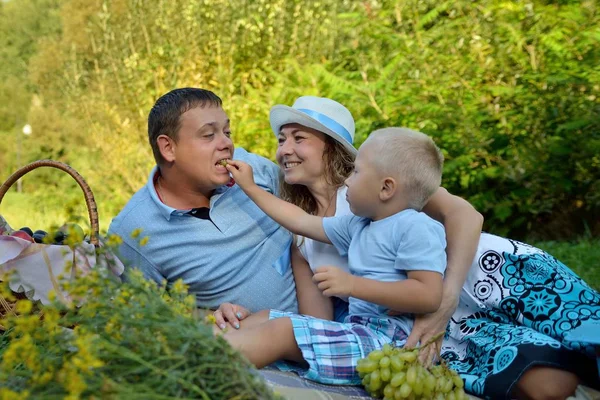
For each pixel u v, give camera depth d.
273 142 6.50
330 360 2.29
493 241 2.60
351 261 2.53
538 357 2.22
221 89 7.19
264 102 6.91
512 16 5.65
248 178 2.71
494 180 5.47
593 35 5.21
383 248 2.44
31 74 13.94
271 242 2.85
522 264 2.53
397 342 2.40
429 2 6.32
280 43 7.58
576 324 2.32
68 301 2.50
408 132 2.52
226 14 7.59
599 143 5.04
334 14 7.58
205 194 2.83
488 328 2.47
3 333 2.57
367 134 5.57
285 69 7.40
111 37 8.49
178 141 2.70
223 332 1.95
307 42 7.69
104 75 8.55
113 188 8.83
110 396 1.58
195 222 2.77
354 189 2.49
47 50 13.09
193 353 1.72
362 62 6.28
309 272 2.85
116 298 1.82
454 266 2.49
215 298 2.80
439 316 2.41
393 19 6.47
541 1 5.78
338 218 2.65
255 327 2.34
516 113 5.39
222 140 2.72
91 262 2.53
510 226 5.47
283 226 2.72
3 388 1.60
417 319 2.41
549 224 5.52
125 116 8.27
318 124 2.75
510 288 2.51
